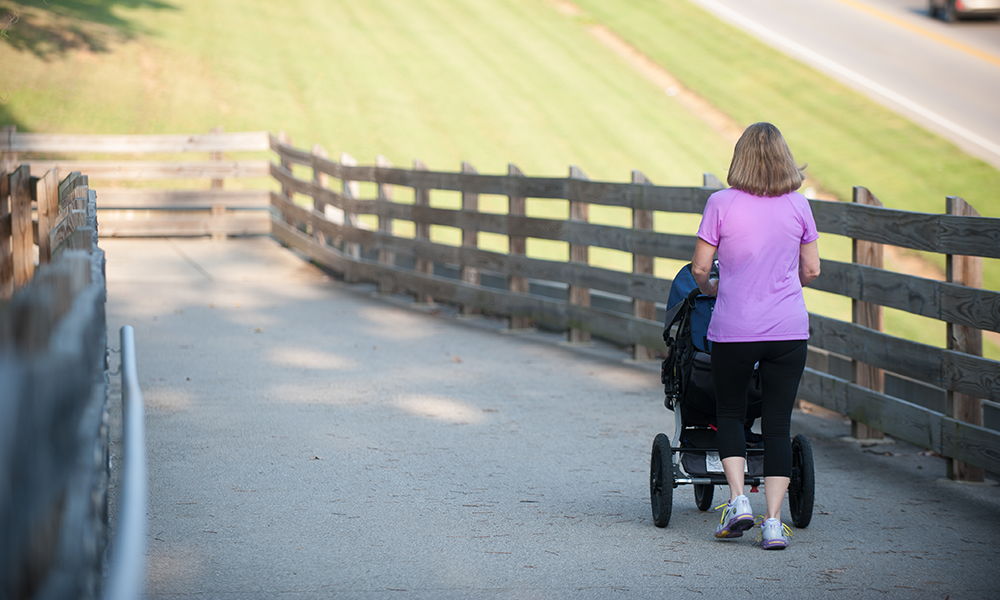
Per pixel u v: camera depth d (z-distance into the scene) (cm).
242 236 6850
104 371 1667
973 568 1894
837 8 13250
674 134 9138
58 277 822
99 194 6631
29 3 9538
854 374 2875
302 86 9306
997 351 5650
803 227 1989
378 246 5331
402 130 8650
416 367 3697
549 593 1745
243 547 1948
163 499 2236
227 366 3612
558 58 11031
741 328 1961
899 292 2650
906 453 2780
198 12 10838
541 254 6556
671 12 12875
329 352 3906
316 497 2273
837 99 9762
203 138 6750
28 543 593
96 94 8281
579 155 8444
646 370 3728
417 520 2134
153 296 4984
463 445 2731
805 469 2100
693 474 2117
